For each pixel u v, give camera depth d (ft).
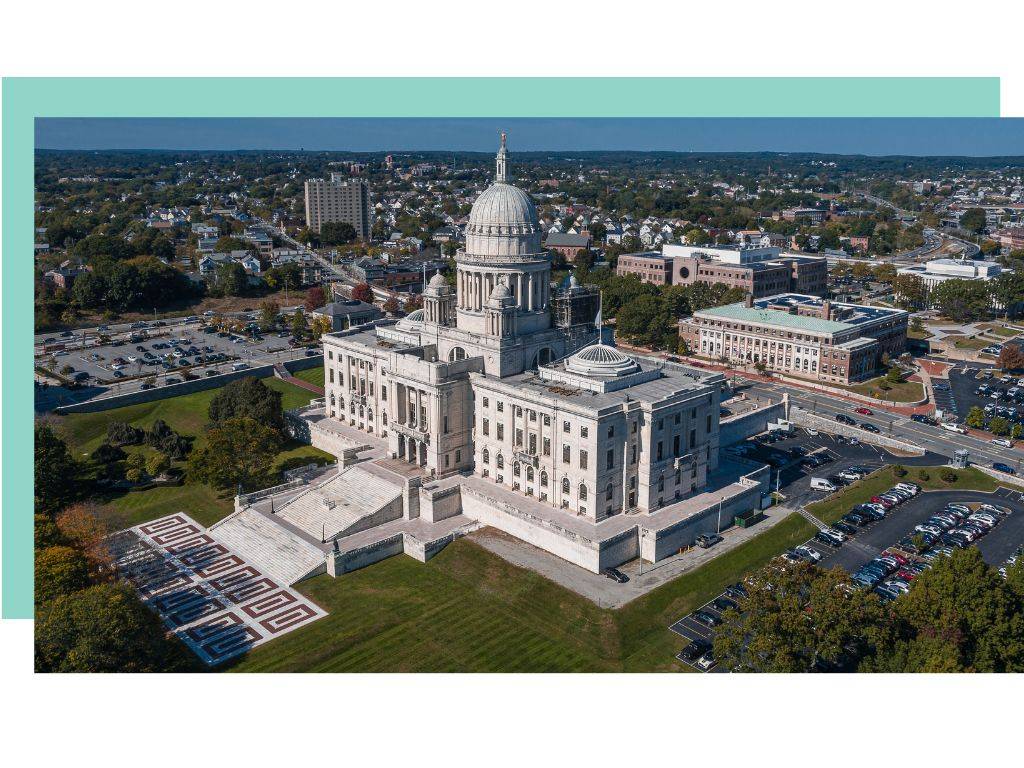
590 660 401.49
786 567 381.40
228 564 491.72
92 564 440.45
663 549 485.56
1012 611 370.94
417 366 562.66
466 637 419.74
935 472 617.21
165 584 469.16
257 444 571.69
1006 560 489.26
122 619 365.40
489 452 560.61
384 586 466.70
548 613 435.53
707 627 426.51
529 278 599.57
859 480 600.39
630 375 544.21
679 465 524.93
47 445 572.51
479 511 533.55
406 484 533.55
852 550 503.61
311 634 420.77
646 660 401.70
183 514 557.33
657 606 440.04
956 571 381.19
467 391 569.64
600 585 456.45
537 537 497.05
